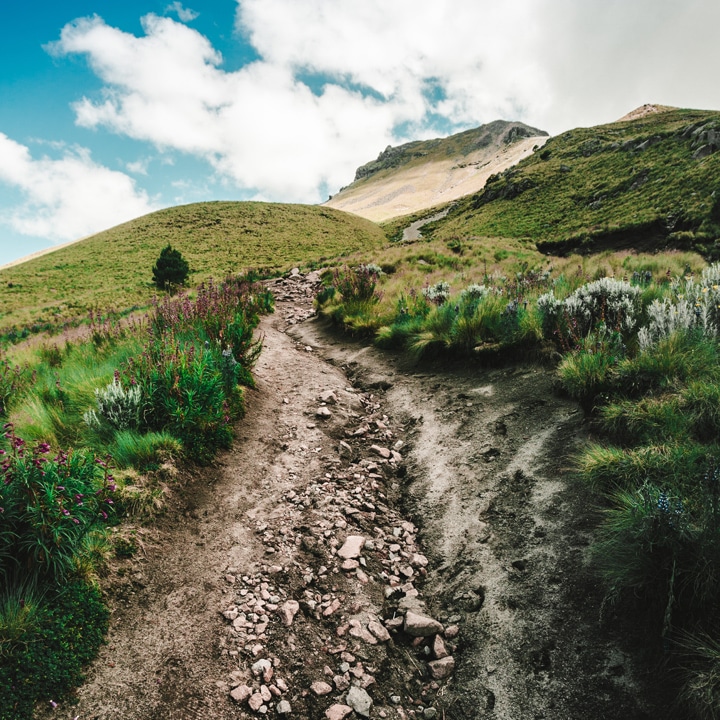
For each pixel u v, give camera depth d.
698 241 26.84
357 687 2.85
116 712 2.52
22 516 3.01
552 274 14.67
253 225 67.81
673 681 2.41
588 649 2.78
